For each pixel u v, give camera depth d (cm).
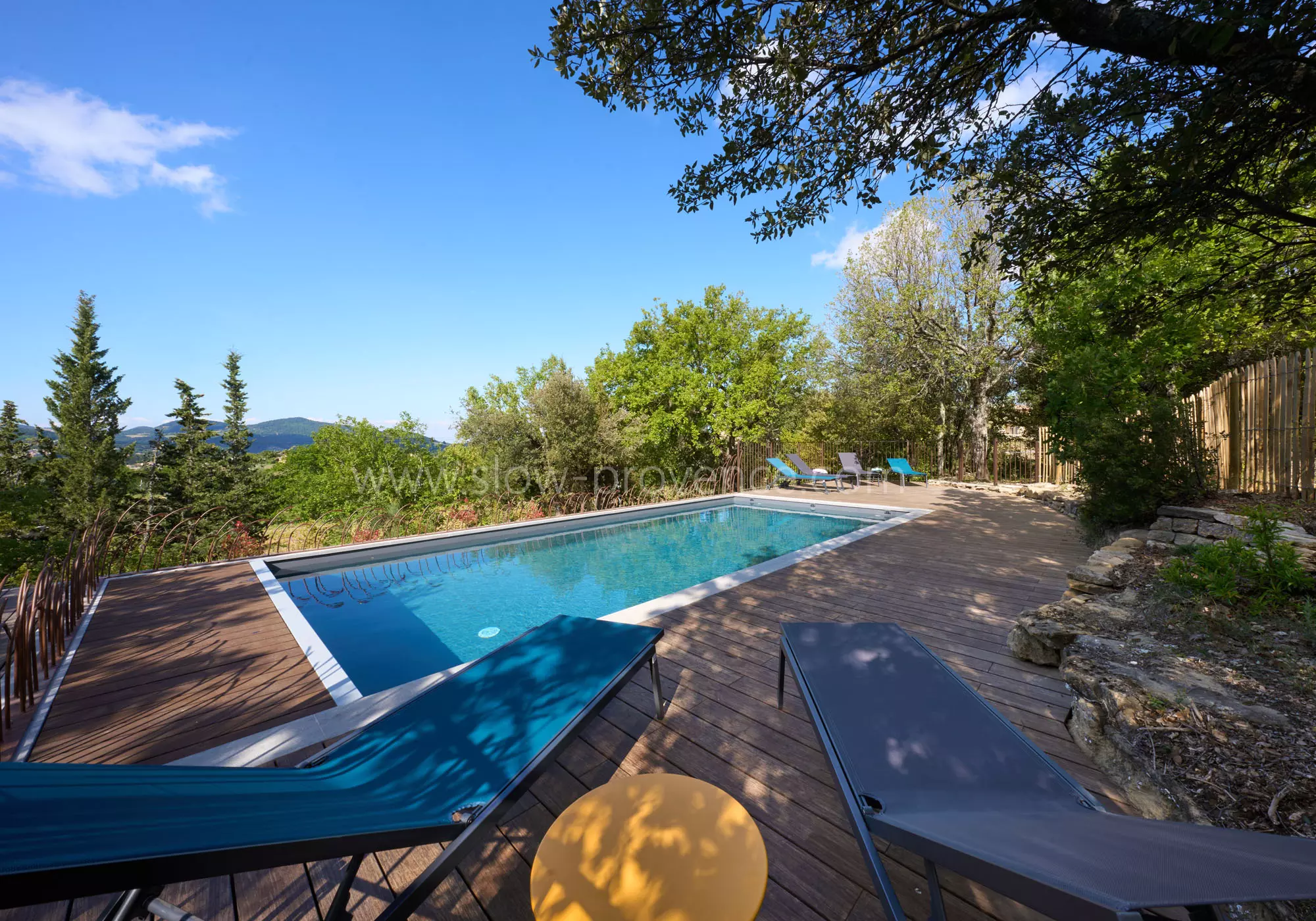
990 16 229
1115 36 204
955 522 857
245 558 721
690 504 1226
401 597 655
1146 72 221
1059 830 118
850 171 325
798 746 257
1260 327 702
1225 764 188
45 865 73
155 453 2467
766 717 284
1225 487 606
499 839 202
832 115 308
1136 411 632
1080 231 285
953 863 107
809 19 257
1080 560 600
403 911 134
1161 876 77
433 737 204
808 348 1647
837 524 1064
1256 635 284
